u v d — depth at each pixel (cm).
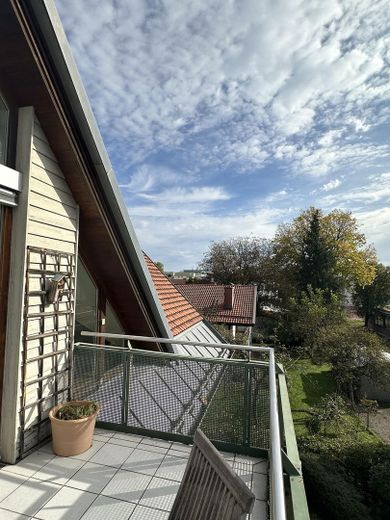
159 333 567
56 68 280
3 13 239
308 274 2589
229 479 140
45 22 254
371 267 2647
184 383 338
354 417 1190
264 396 315
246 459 306
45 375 317
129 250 440
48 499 240
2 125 283
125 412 347
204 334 943
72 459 292
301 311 1962
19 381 283
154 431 337
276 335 2056
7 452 281
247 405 318
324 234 2680
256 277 2897
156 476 272
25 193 287
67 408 311
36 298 304
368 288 3200
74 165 336
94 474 272
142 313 523
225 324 1791
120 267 450
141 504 239
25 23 246
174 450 314
